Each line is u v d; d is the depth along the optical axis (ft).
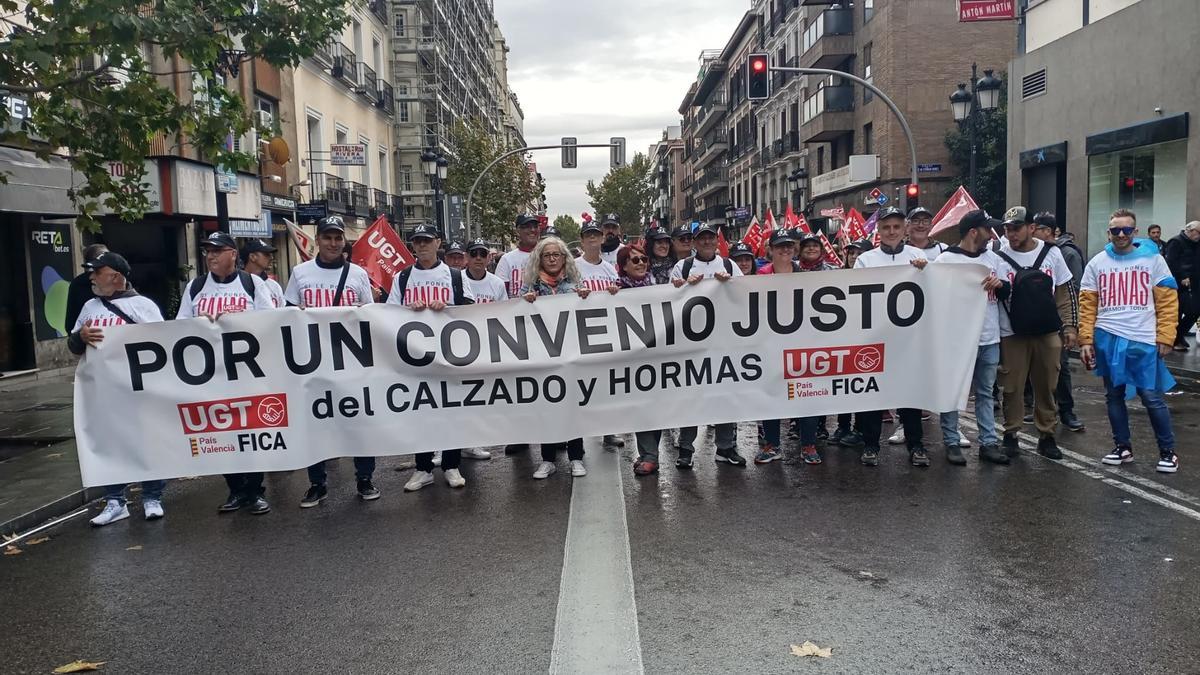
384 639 12.86
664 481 21.47
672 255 27.43
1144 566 14.67
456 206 89.51
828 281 21.68
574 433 21.52
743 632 12.64
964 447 24.08
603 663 11.80
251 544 17.80
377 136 120.88
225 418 20.16
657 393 21.75
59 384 44.91
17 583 16.02
